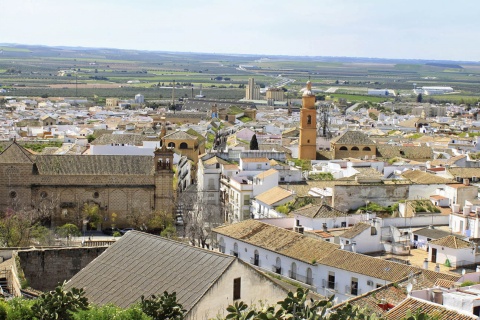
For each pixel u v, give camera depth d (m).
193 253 67.12
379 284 98.75
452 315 65.94
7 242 140.62
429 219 135.75
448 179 168.62
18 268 77.56
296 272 112.12
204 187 193.88
